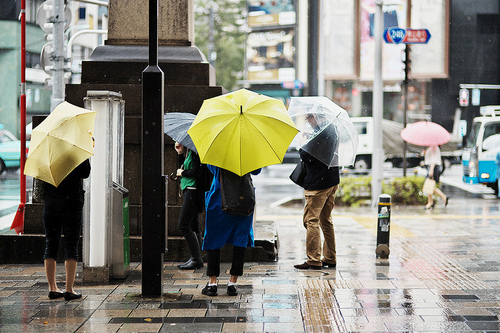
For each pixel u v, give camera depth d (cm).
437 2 3866
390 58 4022
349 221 1289
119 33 910
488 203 1733
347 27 4094
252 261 840
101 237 707
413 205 1670
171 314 577
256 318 564
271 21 4319
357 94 4134
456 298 640
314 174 776
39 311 588
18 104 3145
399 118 3994
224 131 592
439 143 1559
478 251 922
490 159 1955
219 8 4966
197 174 754
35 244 821
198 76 878
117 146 734
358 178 1686
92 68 880
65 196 615
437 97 3909
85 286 692
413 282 713
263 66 4366
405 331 528
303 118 772
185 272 770
